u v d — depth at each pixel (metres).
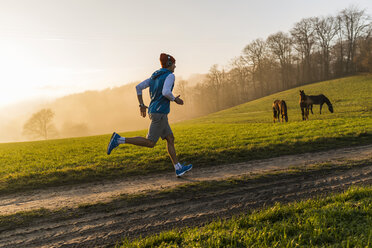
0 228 3.48
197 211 3.83
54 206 4.33
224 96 108.75
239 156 8.40
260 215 3.12
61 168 7.75
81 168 7.22
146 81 4.55
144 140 4.50
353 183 4.74
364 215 2.82
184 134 17.30
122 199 4.47
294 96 53.34
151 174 6.63
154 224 3.44
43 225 3.55
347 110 26.27
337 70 78.56
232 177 5.67
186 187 4.98
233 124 24.98
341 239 2.36
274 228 2.71
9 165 8.56
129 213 3.86
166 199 4.39
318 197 4.08
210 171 6.53
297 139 10.94
